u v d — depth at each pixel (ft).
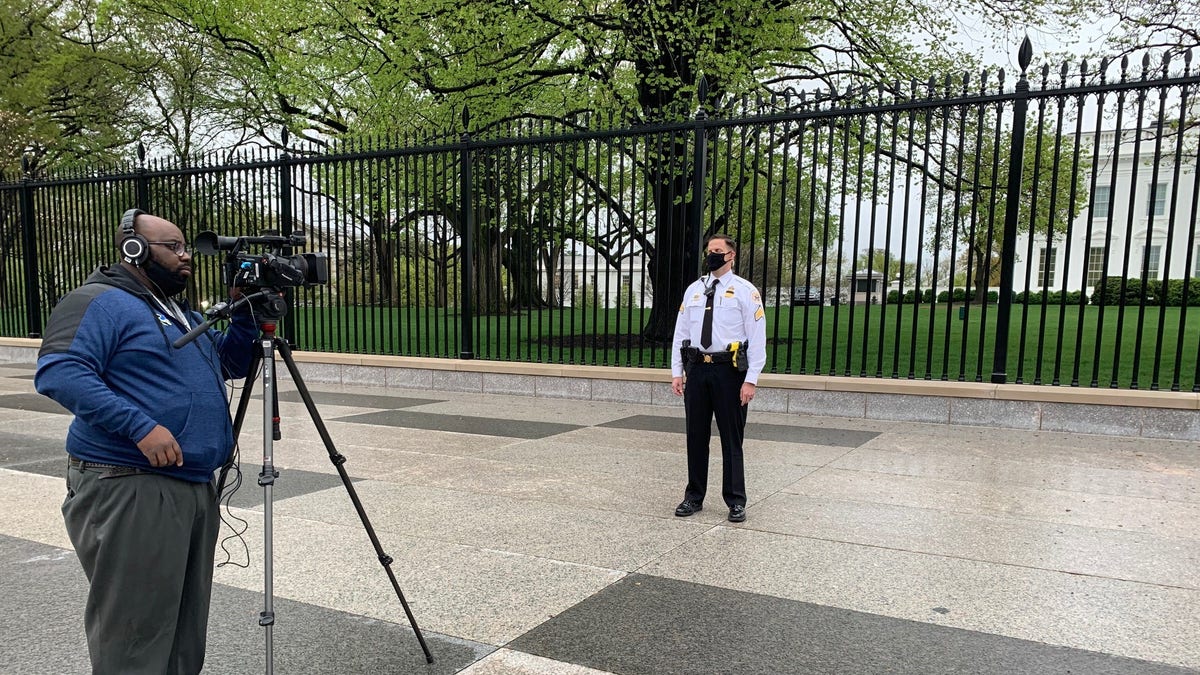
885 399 25.50
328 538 14.34
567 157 38.14
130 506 7.41
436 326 33.91
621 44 39.81
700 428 15.66
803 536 14.39
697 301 15.76
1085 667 9.46
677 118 33.76
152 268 8.09
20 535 14.56
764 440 22.77
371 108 46.75
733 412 15.33
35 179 42.93
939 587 11.96
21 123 75.51
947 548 13.67
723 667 9.52
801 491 17.47
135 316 7.64
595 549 13.75
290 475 19.02
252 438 23.66
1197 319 64.08
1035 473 18.78
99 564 7.44
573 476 18.92
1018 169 23.49
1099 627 10.55
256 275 8.59
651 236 54.60
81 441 7.53
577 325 60.13
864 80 42.96
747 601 11.50
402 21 42.34
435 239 33.22
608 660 9.71
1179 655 9.75
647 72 41.75
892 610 11.16
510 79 43.11
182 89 82.02
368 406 29.63
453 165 32.65
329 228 34.58
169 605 7.68
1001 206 42.24
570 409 28.66
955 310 85.10
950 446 21.76
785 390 26.94
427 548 13.82
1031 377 30.32
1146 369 32.86
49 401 31.14
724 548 13.78
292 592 11.89
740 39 39.29
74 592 11.88
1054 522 15.07
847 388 25.96
